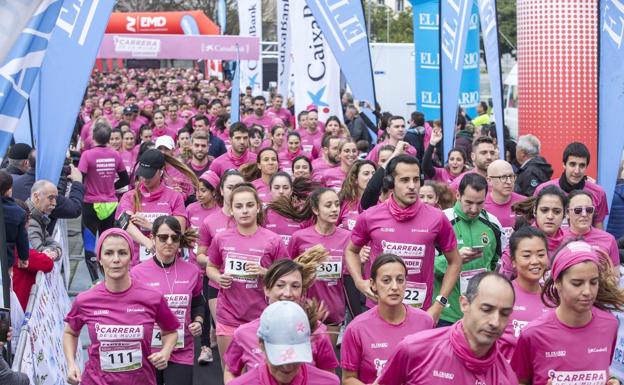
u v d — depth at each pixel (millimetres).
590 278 5660
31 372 7332
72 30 10445
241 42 23859
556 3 14680
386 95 32812
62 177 13742
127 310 7223
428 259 8156
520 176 11938
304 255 6523
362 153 16922
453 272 8203
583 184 9898
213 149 16750
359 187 10680
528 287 6914
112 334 7203
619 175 12797
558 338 5852
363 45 15258
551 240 8195
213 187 10867
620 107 11062
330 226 9242
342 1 15148
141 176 10453
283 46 26969
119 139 17594
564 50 14734
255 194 8633
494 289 4938
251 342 6176
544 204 8070
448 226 8141
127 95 31141
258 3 29422
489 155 11125
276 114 25031
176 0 58906
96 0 10500
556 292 6234
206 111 25625
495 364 5230
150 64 50594
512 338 6520
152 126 23781
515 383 5273
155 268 8297
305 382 5215
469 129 19859
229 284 8586
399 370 5359
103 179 14664
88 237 14664
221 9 36562
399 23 53688
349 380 6543
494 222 8992
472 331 5027
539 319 5945
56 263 10102
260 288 8656
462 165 12672
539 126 15023
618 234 11672
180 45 23750
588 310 5824
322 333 6004
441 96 12820
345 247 9234
